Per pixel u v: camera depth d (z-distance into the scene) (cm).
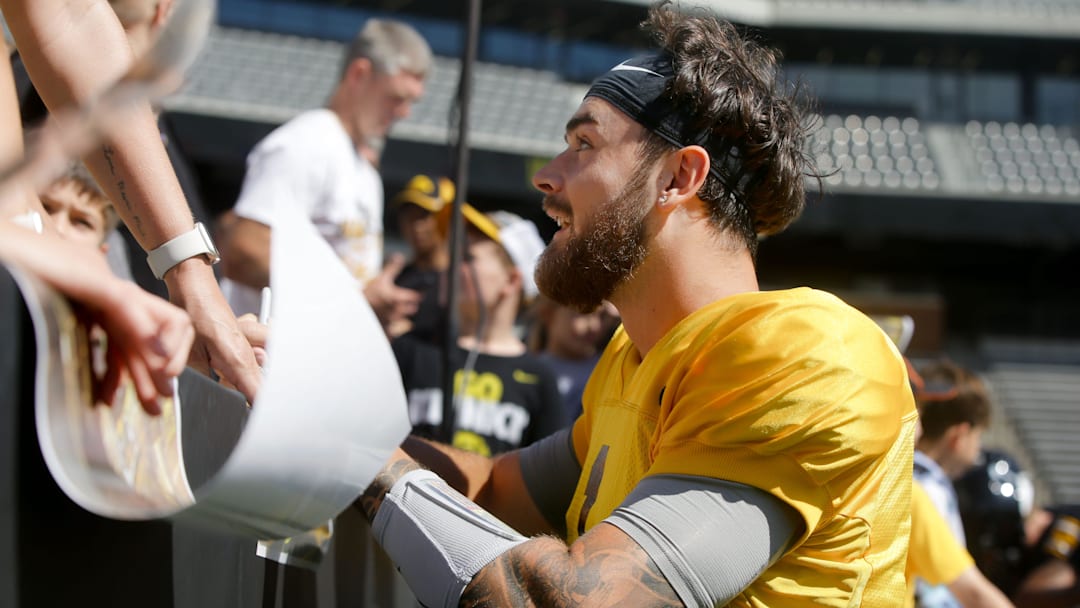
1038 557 362
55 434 61
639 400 131
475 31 239
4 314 62
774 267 1792
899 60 1767
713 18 146
